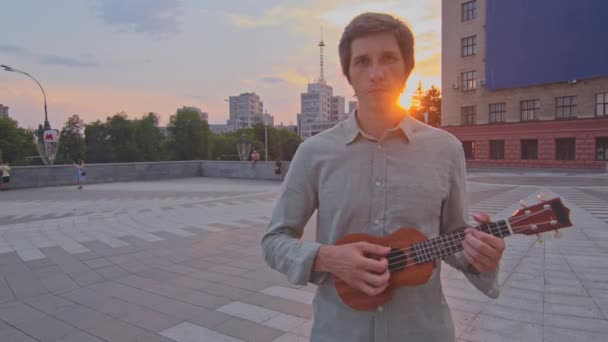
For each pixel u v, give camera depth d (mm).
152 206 13250
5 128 57938
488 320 3934
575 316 3979
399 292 1385
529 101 33469
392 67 1415
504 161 34469
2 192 18531
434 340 1404
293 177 1558
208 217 10766
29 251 7141
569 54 30453
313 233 8742
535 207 1438
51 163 23031
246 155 27812
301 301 4684
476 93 36375
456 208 1505
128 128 67062
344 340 1404
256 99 175750
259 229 9117
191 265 6250
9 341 3766
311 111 161500
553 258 6137
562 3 30484
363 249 1332
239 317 4227
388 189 1391
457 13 37312
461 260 1479
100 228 9273
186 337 3789
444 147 1448
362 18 1448
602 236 7645
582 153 30250
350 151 1437
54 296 4922
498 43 34125
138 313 4367
